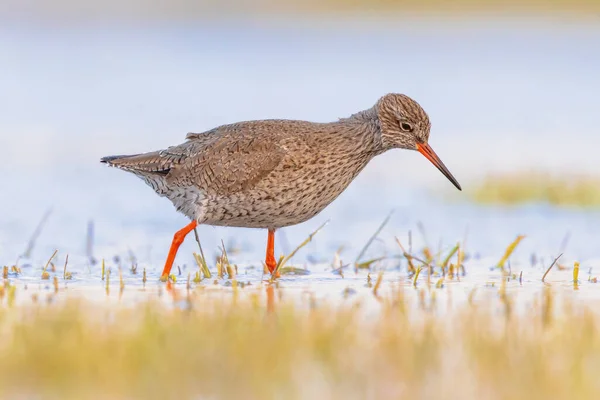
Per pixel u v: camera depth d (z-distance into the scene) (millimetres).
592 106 31062
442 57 39969
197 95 32188
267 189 12688
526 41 43000
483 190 20344
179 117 28938
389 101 13234
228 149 12773
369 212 19016
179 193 13289
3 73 35281
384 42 43281
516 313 10305
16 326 9312
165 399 7430
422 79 35469
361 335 9109
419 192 20938
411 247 15492
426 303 10992
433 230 17219
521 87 34188
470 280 12867
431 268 13805
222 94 32406
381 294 11719
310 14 49594
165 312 10172
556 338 8969
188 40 43281
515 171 22266
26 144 25219
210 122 28156
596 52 40562
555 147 25438
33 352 8414
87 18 46688
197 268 14062
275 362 8164
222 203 12898
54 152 24438
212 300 11039
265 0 49781
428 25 47094
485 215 18547
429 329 9109
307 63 38688
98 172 22422
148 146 25188
